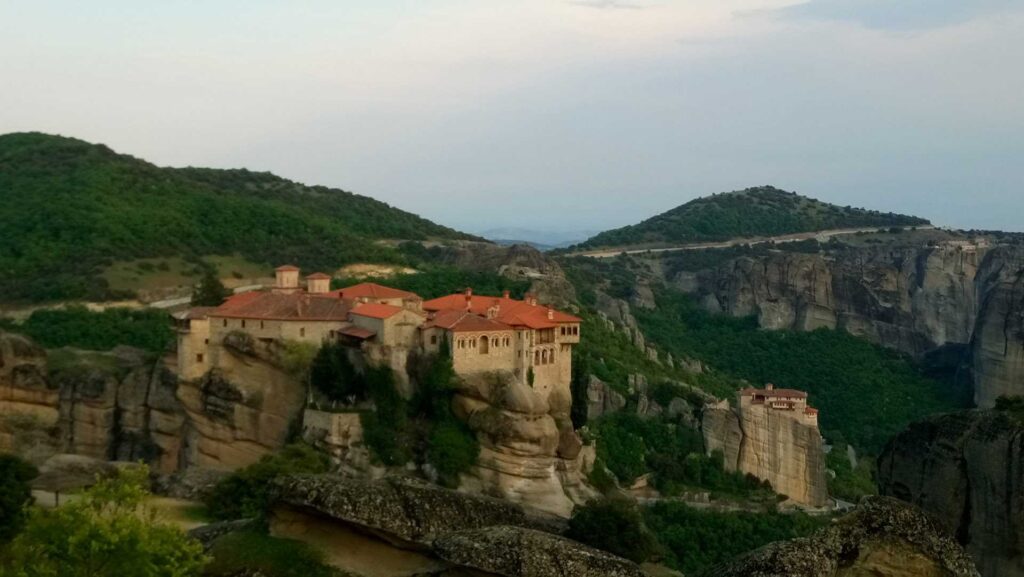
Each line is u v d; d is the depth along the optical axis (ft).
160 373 376.48
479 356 339.36
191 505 250.16
